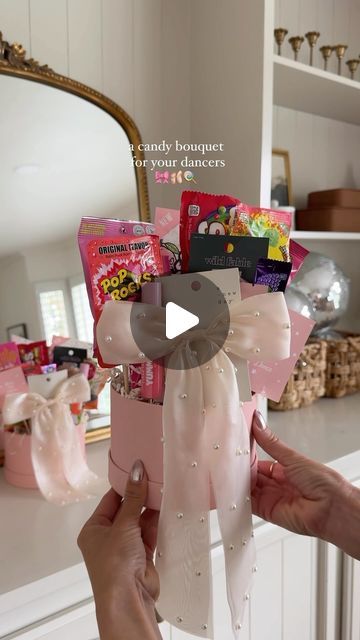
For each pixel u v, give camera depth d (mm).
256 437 618
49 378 916
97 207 1191
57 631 728
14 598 657
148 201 1283
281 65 1221
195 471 518
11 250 1075
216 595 913
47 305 1116
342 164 1832
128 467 562
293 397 1375
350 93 1465
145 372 539
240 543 540
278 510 659
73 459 912
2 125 1058
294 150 1677
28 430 933
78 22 1204
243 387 545
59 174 1133
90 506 864
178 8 1363
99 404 1175
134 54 1302
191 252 564
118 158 1227
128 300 544
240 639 980
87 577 718
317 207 1602
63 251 1141
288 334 527
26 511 853
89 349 1031
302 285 1434
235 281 522
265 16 1169
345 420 1314
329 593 1122
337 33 1762
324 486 619
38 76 1093
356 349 1511
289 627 1071
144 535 601
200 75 1355
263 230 605
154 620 506
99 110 1196
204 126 1351
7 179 1065
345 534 607
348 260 1893
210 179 1338
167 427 512
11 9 1106
